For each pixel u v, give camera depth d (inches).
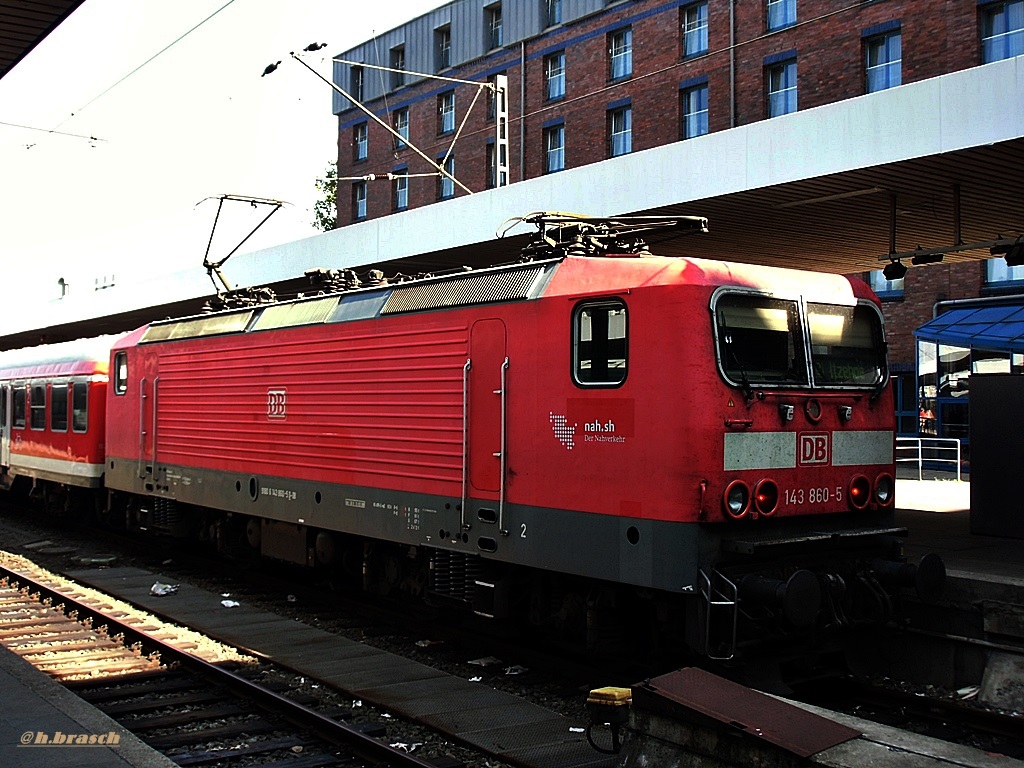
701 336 297.4
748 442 305.6
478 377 363.6
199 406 555.2
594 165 509.0
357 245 653.3
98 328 1126.4
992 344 611.2
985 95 374.0
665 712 213.3
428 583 407.8
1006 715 306.7
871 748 192.7
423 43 1617.9
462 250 586.9
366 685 329.1
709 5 1194.6
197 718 299.4
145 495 625.6
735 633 291.7
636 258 318.3
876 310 353.4
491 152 1492.4
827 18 1074.1
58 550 649.6
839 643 339.3
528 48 1433.3
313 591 494.3
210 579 546.6
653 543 297.9
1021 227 548.7
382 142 1701.5
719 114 1182.3
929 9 984.9
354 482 429.4
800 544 313.3
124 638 400.8
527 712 299.4
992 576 341.1
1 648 334.0
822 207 489.7
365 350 425.1
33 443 788.6
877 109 405.4
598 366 319.0
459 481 371.2
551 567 330.6
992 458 478.9
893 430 352.8
